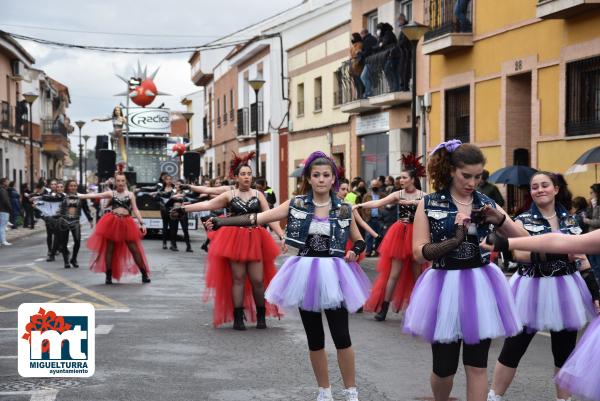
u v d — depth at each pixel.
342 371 6.12
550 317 5.96
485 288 5.15
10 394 6.69
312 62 31.80
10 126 44.41
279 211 6.33
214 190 11.70
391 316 11.35
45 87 61.97
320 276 6.04
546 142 16.77
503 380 6.07
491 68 18.92
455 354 5.22
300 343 9.11
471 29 19.73
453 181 5.30
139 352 8.50
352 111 26.33
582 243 4.37
